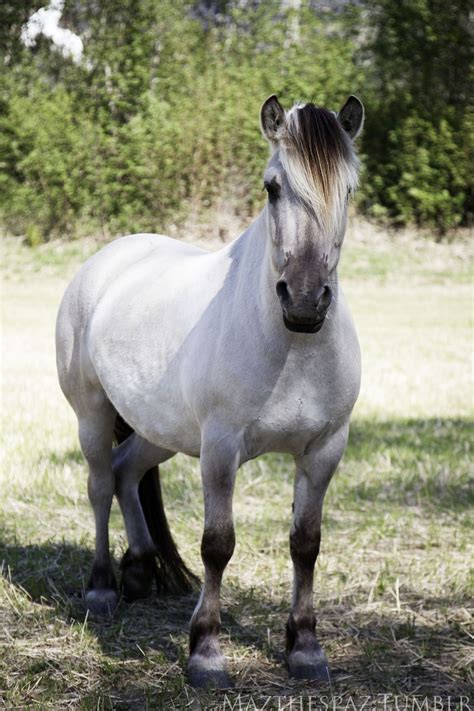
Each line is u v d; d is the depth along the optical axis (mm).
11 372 13977
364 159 29406
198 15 31359
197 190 28438
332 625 5719
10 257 27047
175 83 29094
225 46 30453
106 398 6109
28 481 8516
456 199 29359
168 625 5723
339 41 30109
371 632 5609
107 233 28297
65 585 6371
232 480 4773
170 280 5535
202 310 5023
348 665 5148
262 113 4402
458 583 6371
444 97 30391
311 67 29422
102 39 29172
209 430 4766
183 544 7172
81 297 6289
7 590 6086
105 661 5125
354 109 4512
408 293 25094
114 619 5844
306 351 4535
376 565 6777
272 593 6242
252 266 4703
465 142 29078
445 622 5758
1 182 27828
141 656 5238
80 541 7160
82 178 27859
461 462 9406
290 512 8016
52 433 10234
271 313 4469
